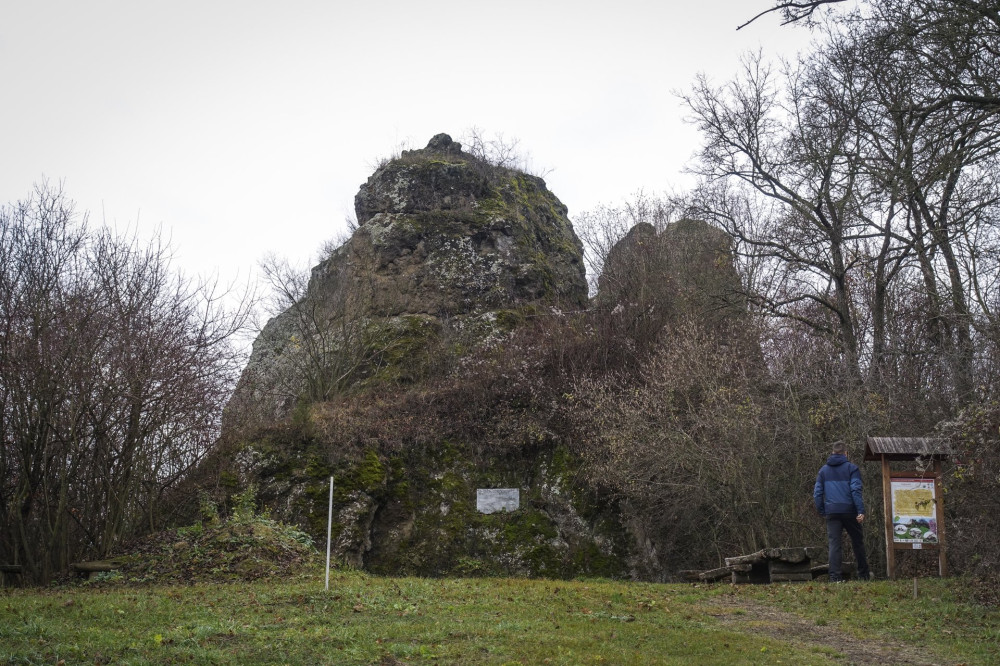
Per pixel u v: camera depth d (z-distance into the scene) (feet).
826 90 59.67
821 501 46.78
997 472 42.47
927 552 53.67
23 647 25.77
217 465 64.34
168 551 49.19
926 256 62.75
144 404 54.80
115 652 25.59
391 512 65.41
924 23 40.55
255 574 45.11
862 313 77.05
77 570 49.88
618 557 63.77
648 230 93.30
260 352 93.04
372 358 82.12
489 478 67.92
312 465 64.95
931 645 30.04
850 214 66.95
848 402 59.11
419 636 28.60
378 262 89.76
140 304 55.83
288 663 24.94
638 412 61.77
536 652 26.66
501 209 94.48
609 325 76.54
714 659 26.91
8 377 50.16
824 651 28.89
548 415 69.77
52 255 55.11
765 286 85.25
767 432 58.13
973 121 41.16
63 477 50.44
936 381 62.34
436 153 102.89
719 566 63.16
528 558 63.72
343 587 38.63
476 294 88.17
